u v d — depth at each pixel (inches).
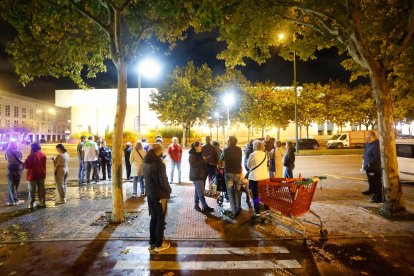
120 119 284.7
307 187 246.2
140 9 302.2
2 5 259.3
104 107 2532.0
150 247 221.5
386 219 284.8
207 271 188.7
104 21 342.3
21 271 188.9
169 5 229.8
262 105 1555.1
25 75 326.6
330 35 350.9
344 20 334.3
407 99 592.7
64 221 288.7
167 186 221.0
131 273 186.4
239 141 2197.3
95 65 377.1
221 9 238.1
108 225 275.3
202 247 225.5
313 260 202.4
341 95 1488.7
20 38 302.0
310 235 246.4
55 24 297.7
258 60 406.3
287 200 244.5
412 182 480.7
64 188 370.9
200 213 314.0
